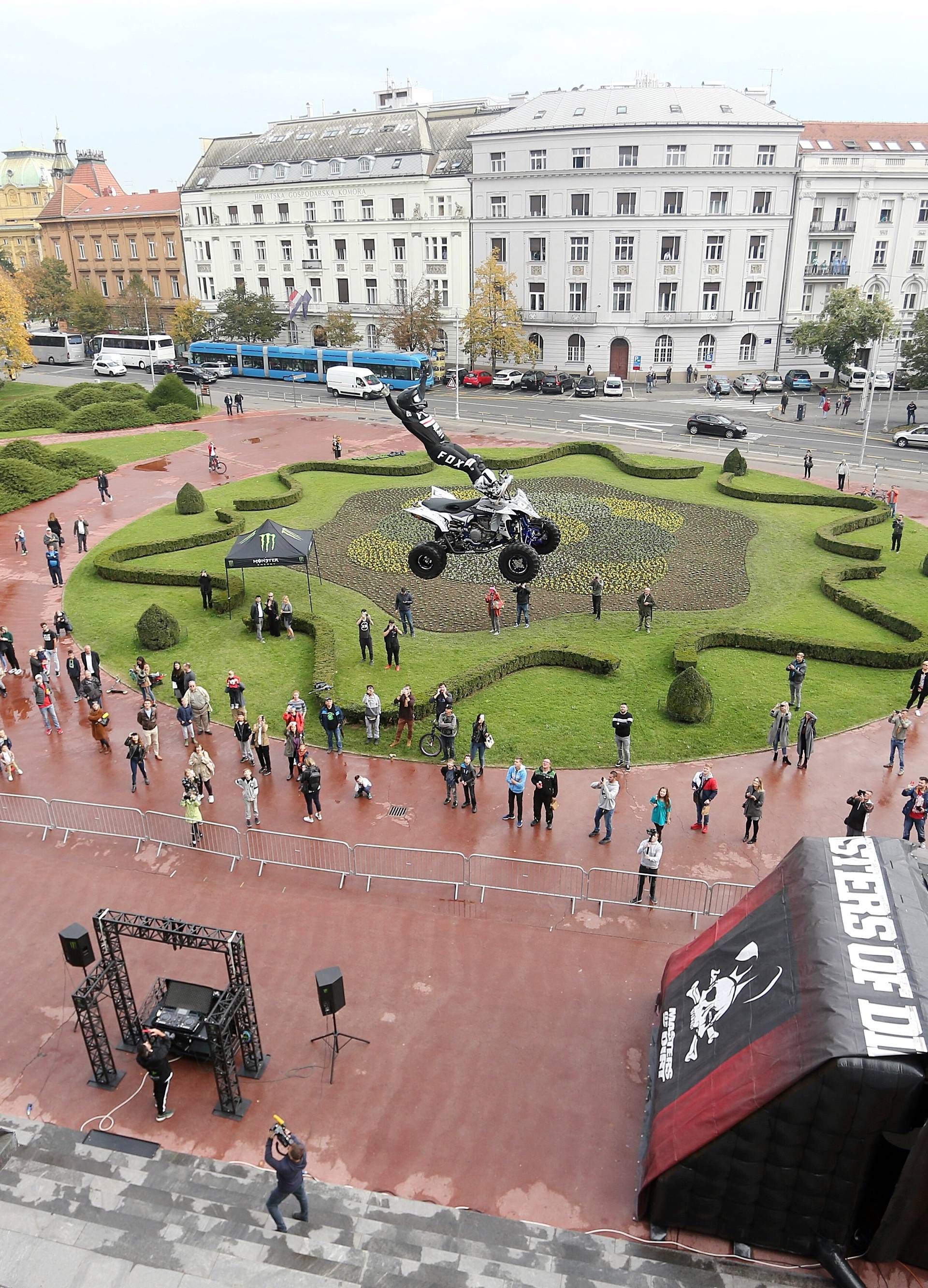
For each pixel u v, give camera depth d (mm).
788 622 29359
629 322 74312
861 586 32594
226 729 23781
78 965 12953
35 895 17406
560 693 24922
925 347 56219
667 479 46625
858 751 22391
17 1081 13289
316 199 84125
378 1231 10828
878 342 66062
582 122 70062
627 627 29062
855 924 11062
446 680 25422
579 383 70125
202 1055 13477
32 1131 12398
